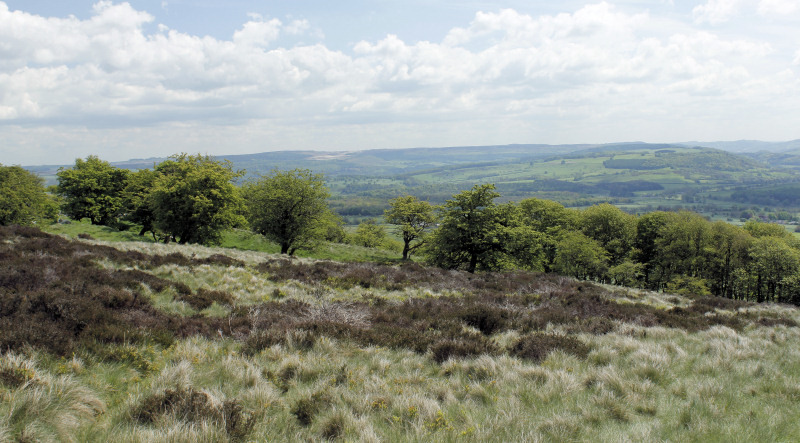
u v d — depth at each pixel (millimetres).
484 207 37375
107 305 9164
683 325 13125
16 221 36812
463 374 7219
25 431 3717
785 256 45844
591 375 6906
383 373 7297
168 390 5098
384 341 9336
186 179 35406
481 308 12828
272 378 6559
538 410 5543
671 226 53875
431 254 40219
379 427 4926
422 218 56062
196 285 14289
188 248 23609
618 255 58438
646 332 11289
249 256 24141
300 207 39906
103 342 6910
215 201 36125
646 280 60594
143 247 20891
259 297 13883
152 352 7086
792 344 10484
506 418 4992
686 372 7559
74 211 48406
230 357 6934
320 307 12133
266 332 8898
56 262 12367
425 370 7719
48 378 4832
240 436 4336
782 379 7004
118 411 4691
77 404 4512
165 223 35188
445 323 11438
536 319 12461
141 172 44281
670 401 5926
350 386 6344
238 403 5223
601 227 59625
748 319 15656
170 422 4395
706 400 5805
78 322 7395
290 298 14188
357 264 24875
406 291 18141
